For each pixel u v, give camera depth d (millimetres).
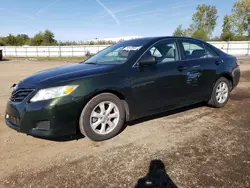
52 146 3195
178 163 2684
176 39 4246
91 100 3148
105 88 3188
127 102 3451
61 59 33250
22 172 2561
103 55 4250
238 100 5641
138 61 3600
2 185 2328
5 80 9922
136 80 3480
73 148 3123
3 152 3035
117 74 3348
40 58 36188
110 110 3342
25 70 14930
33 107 2855
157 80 3689
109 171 2549
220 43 33719
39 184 2338
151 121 4117
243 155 2842
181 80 4012
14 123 3082
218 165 2621
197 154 2887
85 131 3170
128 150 3033
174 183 2311
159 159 2779
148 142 3266
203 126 3854
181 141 3277
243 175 2420
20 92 3076
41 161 2793
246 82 8391
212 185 2266
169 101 3945
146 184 2307
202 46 4633
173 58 4051
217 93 4793
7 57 39625
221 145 3125
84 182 2357
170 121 4113
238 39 42469
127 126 3889
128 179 2395
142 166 2633
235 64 5098
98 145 3203
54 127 2891
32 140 3398
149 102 3684
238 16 47562
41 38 61938
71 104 2947
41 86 2932
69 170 2584
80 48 39375
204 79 4414
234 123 3979
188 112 4629
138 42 4055
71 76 3131
